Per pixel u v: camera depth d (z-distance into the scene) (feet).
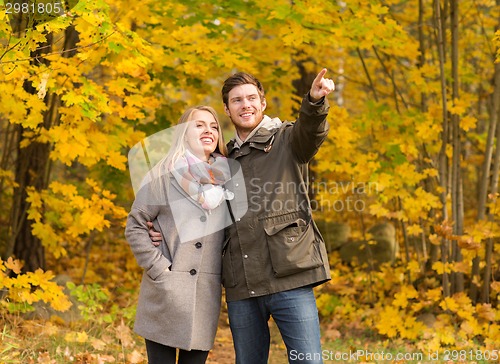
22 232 26.48
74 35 23.62
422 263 28.73
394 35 25.16
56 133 20.58
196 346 14.12
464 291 26.55
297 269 13.42
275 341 24.12
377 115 25.84
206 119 14.53
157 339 14.15
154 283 14.08
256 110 14.34
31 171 25.98
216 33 25.68
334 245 36.58
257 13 24.88
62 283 25.36
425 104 28.91
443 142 25.62
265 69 28.58
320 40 24.32
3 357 17.71
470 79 29.66
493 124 25.29
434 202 25.09
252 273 13.67
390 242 34.17
